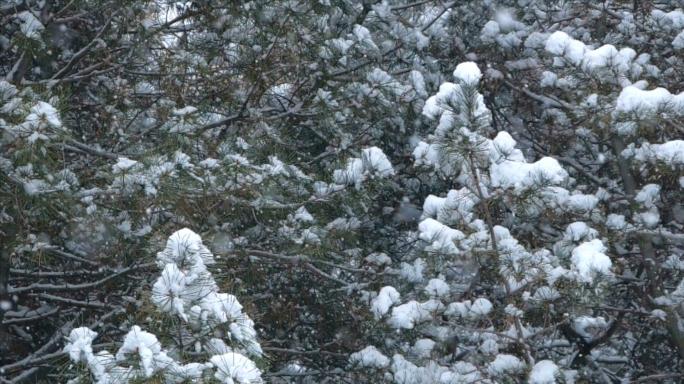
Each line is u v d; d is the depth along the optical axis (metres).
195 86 11.06
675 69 11.98
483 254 8.41
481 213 9.02
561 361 11.30
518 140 14.31
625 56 9.81
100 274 10.37
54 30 10.01
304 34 10.82
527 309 8.67
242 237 10.48
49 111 7.21
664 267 10.35
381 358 10.12
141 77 11.59
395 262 14.35
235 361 5.03
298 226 10.27
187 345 5.42
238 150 10.41
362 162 10.11
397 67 14.45
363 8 13.55
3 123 7.07
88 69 10.27
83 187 9.48
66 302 10.41
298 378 12.84
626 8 13.37
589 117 10.16
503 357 8.30
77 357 5.12
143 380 4.88
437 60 13.84
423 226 8.49
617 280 11.45
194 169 8.91
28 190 7.37
